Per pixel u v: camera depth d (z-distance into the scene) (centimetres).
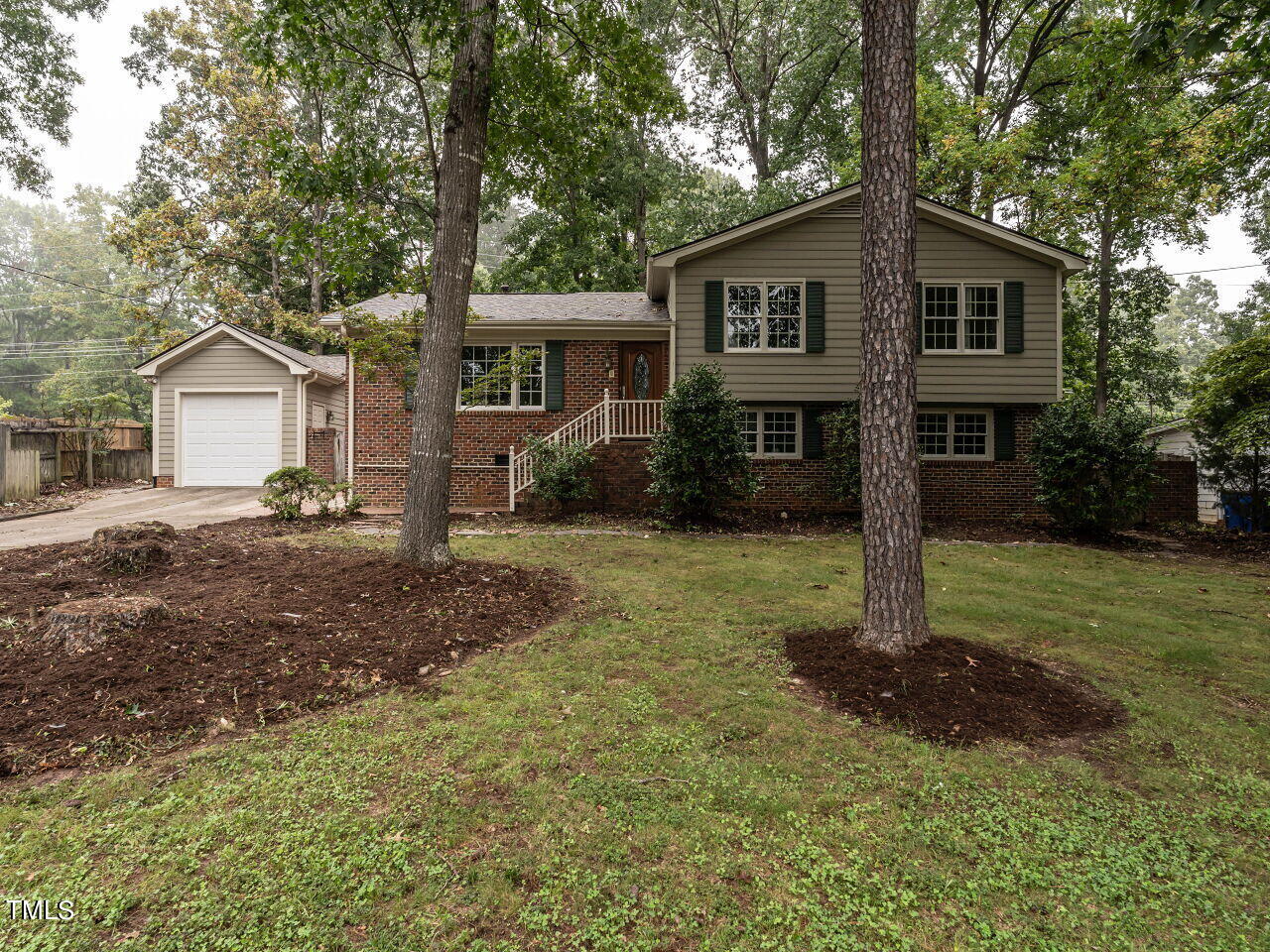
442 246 704
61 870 241
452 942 209
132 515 1166
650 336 1447
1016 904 235
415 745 349
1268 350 1249
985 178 1800
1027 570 886
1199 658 528
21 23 1839
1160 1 746
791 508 1374
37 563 676
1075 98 1235
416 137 2600
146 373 1569
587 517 1238
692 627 583
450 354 704
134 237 2066
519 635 557
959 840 273
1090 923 226
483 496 1366
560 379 1452
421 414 698
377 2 683
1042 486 1197
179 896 228
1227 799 314
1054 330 1342
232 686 408
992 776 328
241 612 521
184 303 3759
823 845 268
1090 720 401
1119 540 1157
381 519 1176
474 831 271
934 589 760
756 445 1412
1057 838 276
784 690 439
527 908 226
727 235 1343
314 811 283
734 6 2216
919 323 1355
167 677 406
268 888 233
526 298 1678
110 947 204
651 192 2333
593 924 219
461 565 717
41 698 372
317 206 2277
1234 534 1255
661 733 367
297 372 1565
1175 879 252
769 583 757
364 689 425
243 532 987
